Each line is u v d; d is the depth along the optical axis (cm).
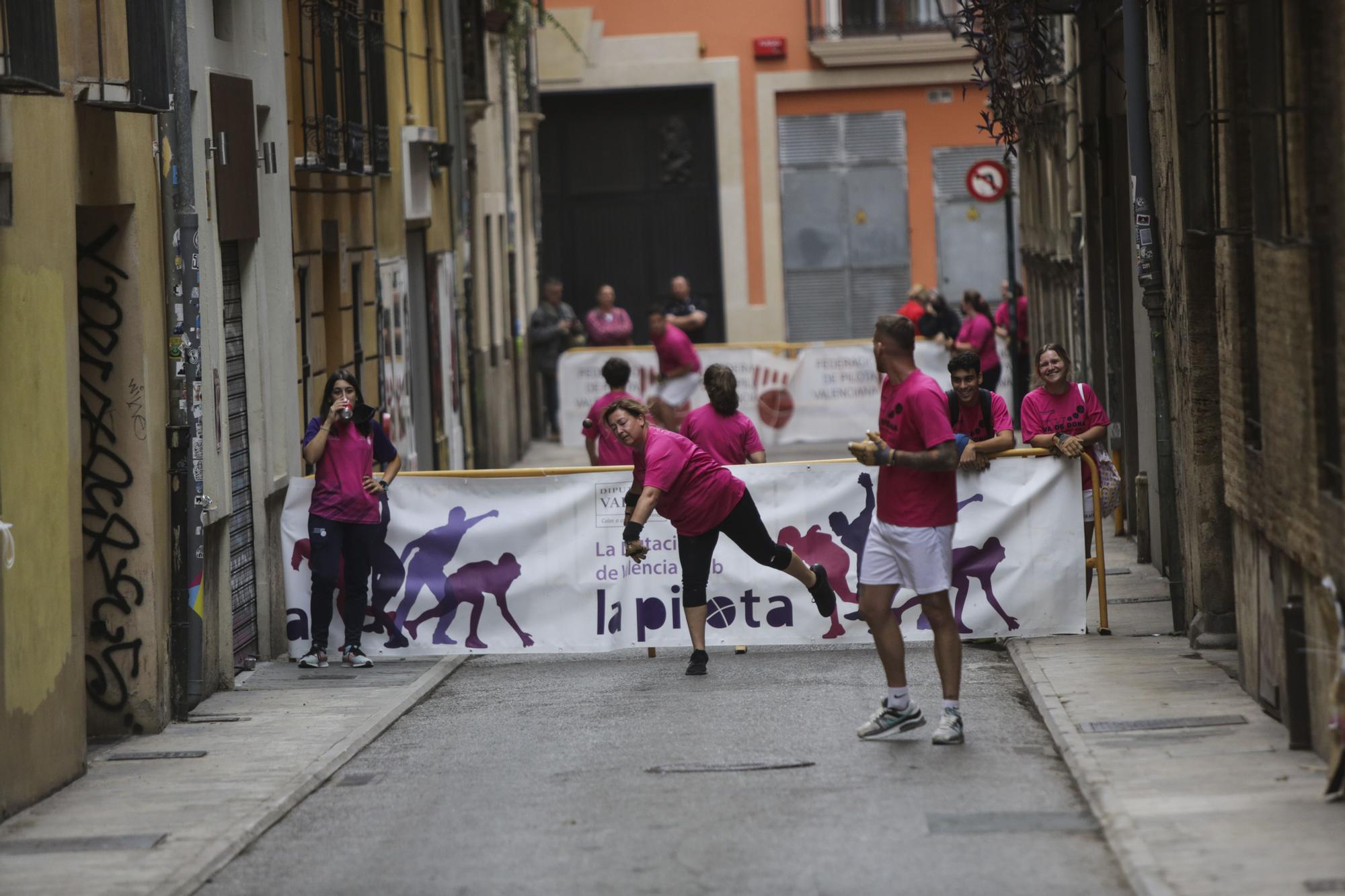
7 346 1481
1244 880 1147
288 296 2361
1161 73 2027
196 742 1769
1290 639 1471
